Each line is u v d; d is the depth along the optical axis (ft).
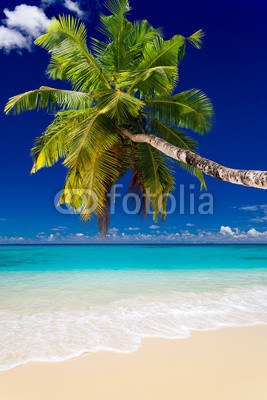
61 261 95.55
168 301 37.73
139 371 20.21
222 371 20.27
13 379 19.08
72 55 28.58
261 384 18.71
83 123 26.68
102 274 63.31
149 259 104.99
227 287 47.67
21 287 47.37
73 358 21.86
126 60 31.73
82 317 30.86
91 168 27.02
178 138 32.50
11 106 28.81
